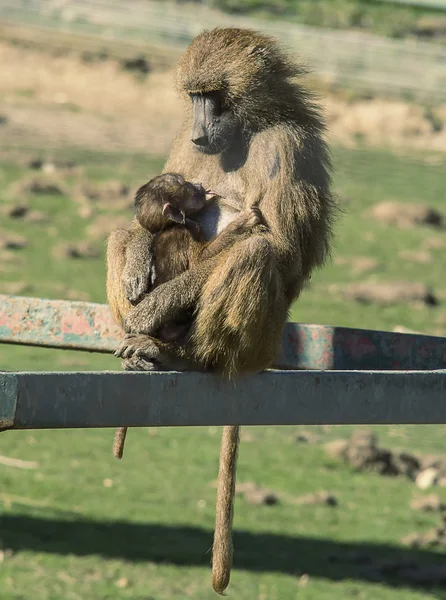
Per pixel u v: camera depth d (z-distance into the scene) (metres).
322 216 8.05
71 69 43.84
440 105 45.69
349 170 38.22
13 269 26.14
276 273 7.28
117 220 30.31
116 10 48.94
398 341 9.20
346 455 20.45
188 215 7.96
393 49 48.94
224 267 7.18
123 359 7.38
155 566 15.09
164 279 7.89
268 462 19.83
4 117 38.25
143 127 40.12
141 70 44.66
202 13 50.75
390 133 43.16
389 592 15.05
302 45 48.16
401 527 17.61
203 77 7.94
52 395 5.80
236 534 16.66
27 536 15.57
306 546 16.55
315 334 9.22
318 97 8.42
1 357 22.17
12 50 44.19
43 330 8.99
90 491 17.44
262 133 7.96
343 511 18.09
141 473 18.61
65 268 26.94
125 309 8.03
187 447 20.38
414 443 21.86
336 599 14.63
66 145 36.53
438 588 15.48
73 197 31.81
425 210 34.16
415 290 27.83
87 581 14.33
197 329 7.29
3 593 13.48
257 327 7.21
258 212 7.66
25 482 17.52
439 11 55.41
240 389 6.45
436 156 41.59
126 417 6.08
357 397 6.60
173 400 6.27
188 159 8.52
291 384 6.54
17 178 32.44
